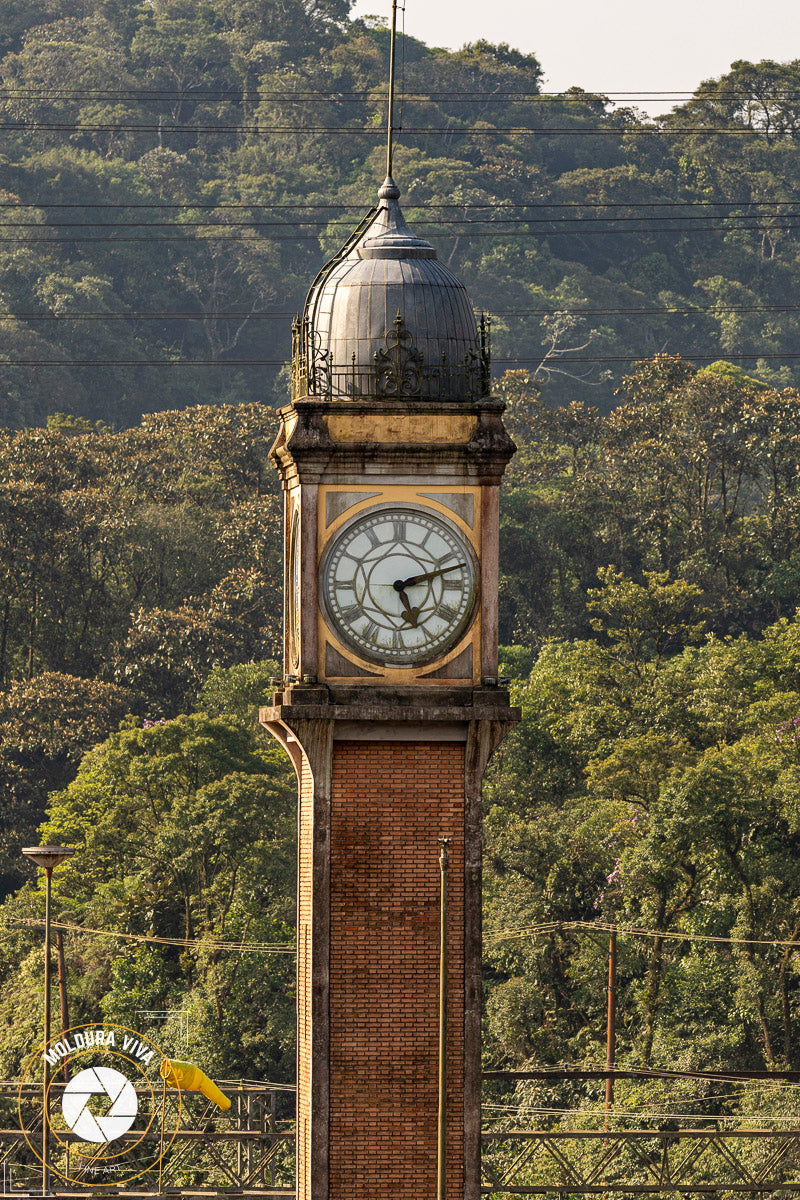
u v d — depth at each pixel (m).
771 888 144.75
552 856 157.50
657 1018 144.62
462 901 54.25
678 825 144.62
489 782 173.75
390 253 56.69
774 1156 106.31
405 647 54.50
